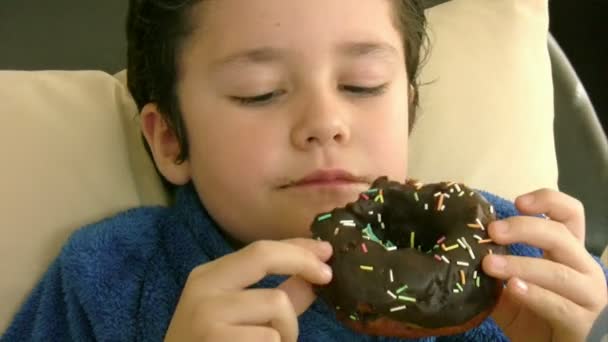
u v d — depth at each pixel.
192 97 0.98
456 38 1.36
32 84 1.13
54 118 1.11
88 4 1.37
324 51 0.90
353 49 0.91
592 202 1.53
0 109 1.08
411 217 0.80
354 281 0.71
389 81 0.97
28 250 1.04
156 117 1.09
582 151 1.54
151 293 1.00
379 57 0.94
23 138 1.07
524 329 0.90
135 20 1.10
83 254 1.01
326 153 0.90
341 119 0.90
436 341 1.04
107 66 1.37
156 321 0.97
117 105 1.19
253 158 0.91
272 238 0.97
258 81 0.90
